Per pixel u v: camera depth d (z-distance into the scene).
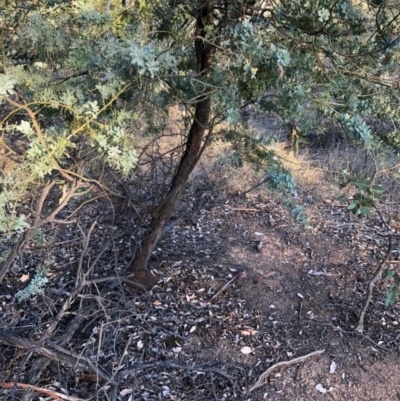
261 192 4.25
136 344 2.72
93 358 2.51
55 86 1.75
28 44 1.81
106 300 2.76
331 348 2.77
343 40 2.08
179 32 2.15
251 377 2.59
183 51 2.23
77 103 1.68
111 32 1.69
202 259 3.35
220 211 3.99
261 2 2.14
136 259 3.04
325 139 4.90
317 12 1.76
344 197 2.45
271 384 2.56
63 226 3.65
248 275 3.24
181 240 3.59
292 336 2.84
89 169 2.40
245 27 1.71
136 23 1.84
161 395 2.45
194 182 4.28
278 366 2.64
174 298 3.04
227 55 1.96
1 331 2.46
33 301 3.02
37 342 2.39
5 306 3.01
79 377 2.49
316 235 3.78
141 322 2.84
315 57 1.95
